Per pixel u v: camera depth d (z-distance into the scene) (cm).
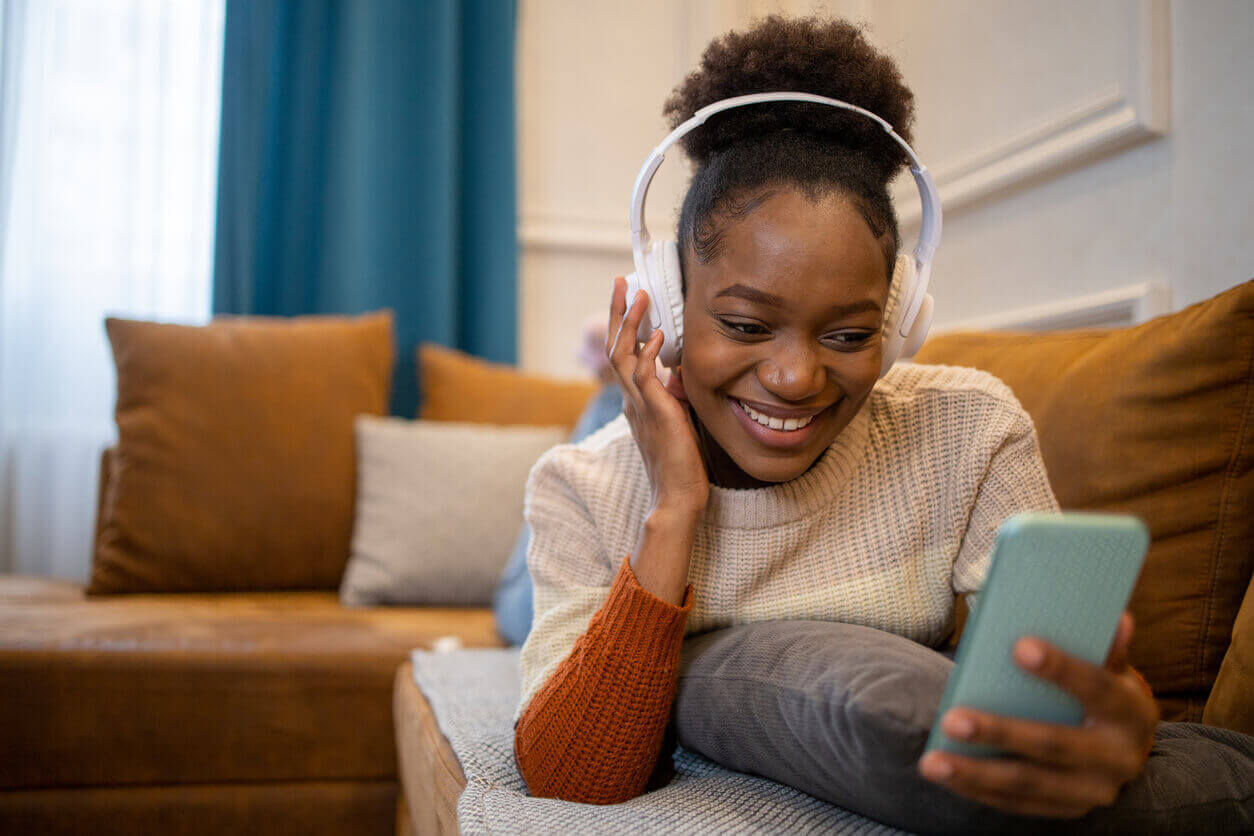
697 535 82
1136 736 49
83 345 228
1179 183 125
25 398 225
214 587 190
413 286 239
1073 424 98
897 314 73
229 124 227
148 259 230
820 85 74
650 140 249
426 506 192
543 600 85
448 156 238
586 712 71
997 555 47
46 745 127
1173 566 89
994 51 158
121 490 186
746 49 76
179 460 189
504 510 194
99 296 229
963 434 81
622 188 249
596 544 85
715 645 76
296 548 195
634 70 249
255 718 133
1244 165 116
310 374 203
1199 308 94
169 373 193
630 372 78
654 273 75
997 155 155
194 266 232
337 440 201
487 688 112
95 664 129
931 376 86
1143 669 89
